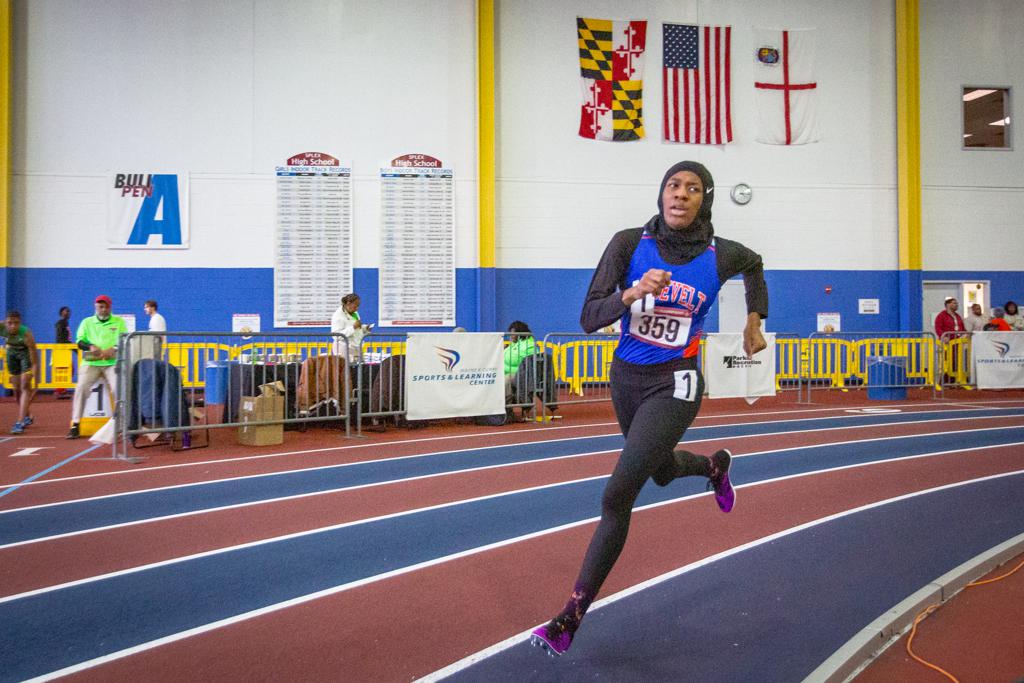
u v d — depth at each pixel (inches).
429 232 676.1
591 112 700.7
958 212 760.3
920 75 753.6
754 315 132.6
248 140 658.8
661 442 118.0
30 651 124.2
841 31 740.7
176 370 342.6
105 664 119.3
